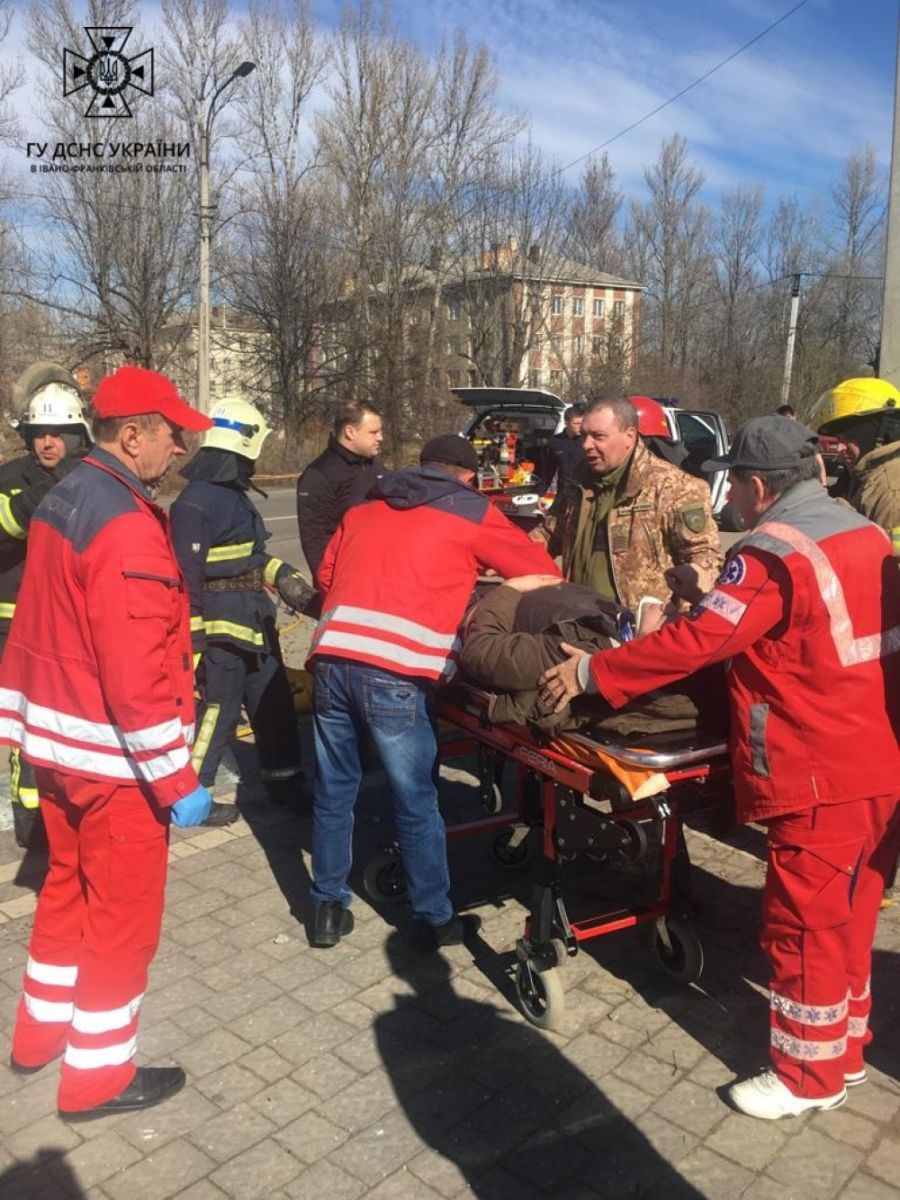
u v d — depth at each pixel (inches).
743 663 108.0
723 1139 108.7
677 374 1701.5
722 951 145.6
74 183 1128.2
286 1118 112.3
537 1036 126.6
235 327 1332.4
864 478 149.3
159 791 104.8
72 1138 109.4
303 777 191.9
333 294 1301.7
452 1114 112.9
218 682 181.0
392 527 140.2
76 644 105.2
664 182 1951.3
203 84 1147.3
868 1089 116.7
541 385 1711.4
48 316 1202.6
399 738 137.9
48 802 113.9
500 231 1422.2
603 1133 109.8
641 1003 133.6
